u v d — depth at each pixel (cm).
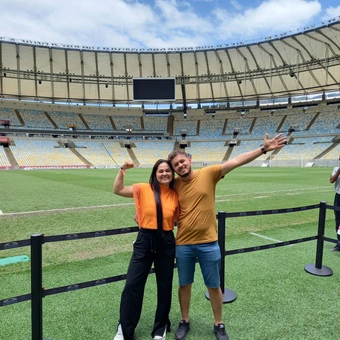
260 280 402
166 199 267
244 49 4222
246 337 274
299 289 374
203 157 5134
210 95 5234
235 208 942
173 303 347
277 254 510
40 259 243
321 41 3638
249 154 266
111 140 5344
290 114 5238
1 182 1911
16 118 4931
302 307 329
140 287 264
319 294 360
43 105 5234
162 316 273
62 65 4556
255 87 4891
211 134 5506
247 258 489
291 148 4744
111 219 793
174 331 289
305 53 3962
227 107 5659
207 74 4753
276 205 998
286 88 4716
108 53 4494
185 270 276
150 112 5841
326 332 280
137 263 263
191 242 271
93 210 916
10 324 294
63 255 507
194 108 5791
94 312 319
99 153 5012
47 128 5031
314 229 683
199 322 303
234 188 1502
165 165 268
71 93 5097
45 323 296
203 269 275
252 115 5506
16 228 700
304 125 4962
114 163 4853
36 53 4316
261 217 807
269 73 4428
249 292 366
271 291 368
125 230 289
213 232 275
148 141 5472
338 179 545
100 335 277
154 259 270
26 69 4447
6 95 4884
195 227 267
